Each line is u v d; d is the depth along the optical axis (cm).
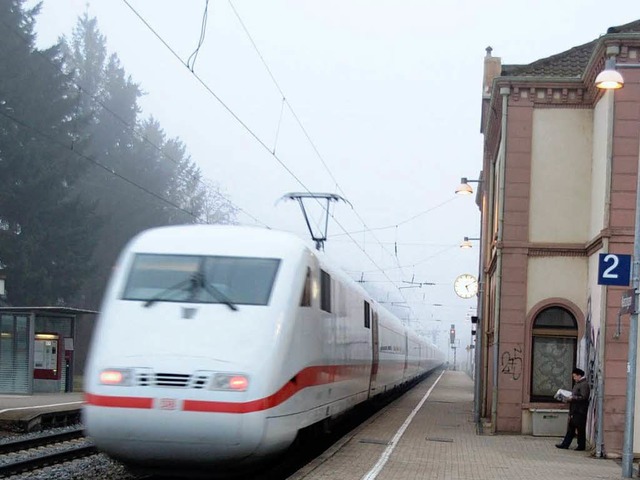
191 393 1071
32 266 4425
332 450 1611
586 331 2005
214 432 1066
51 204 4588
